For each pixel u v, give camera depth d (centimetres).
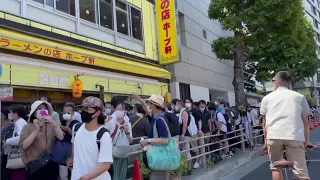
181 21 1767
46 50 828
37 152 399
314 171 774
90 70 1038
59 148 393
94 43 1085
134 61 1263
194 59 1841
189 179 671
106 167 287
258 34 1459
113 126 486
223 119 948
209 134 884
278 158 450
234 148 1093
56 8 956
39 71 857
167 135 418
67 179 501
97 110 301
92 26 1095
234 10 1453
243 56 1521
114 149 477
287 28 1438
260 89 3438
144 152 452
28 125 412
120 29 1250
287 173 462
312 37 2777
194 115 862
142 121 622
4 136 481
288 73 462
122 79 1189
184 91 1675
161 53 1364
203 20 2070
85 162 289
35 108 410
